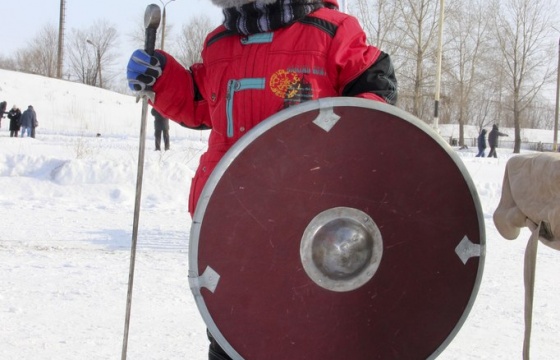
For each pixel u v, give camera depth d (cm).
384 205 229
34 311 509
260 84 258
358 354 231
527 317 214
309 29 257
